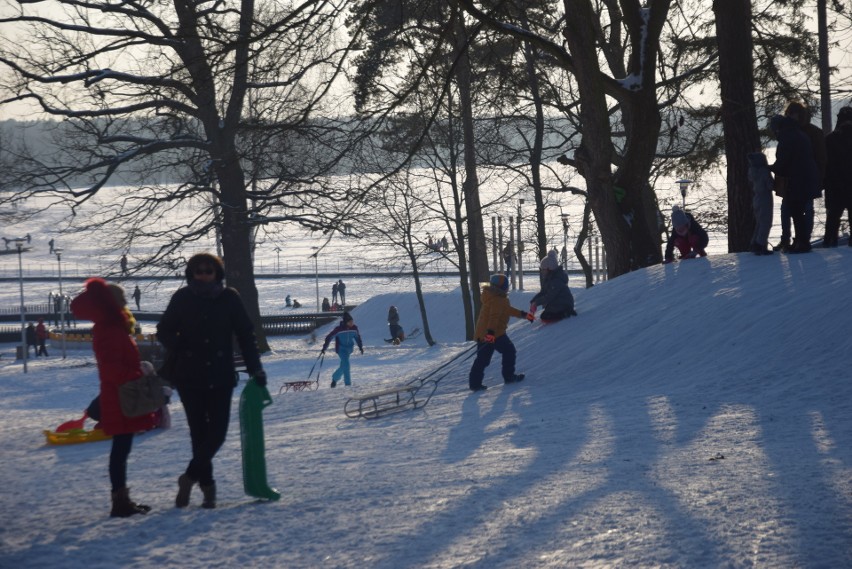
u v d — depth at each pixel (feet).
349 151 74.84
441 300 217.56
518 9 81.87
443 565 18.54
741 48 74.64
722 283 59.06
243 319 26.96
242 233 147.74
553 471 28.78
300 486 30.07
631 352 54.75
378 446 39.88
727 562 17.47
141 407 25.75
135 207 144.05
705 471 26.66
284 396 74.38
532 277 278.46
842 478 24.21
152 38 102.22
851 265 54.75
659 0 78.59
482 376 57.52
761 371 45.21
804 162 58.95
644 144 80.69
